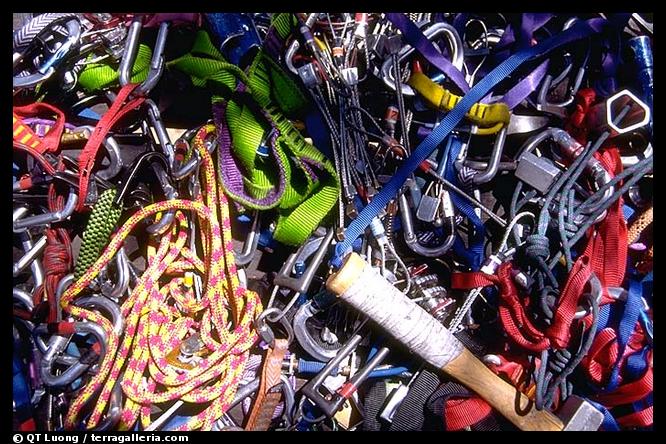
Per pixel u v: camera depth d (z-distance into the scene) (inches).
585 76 69.8
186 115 70.7
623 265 63.4
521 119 66.1
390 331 61.2
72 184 61.0
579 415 60.6
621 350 62.6
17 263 62.3
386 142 63.4
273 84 64.3
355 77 64.7
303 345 65.0
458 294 69.7
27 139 60.7
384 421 66.9
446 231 66.7
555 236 66.7
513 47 67.8
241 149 64.1
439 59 63.9
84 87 66.4
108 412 61.3
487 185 71.5
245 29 65.5
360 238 66.6
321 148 66.5
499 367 64.5
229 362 62.8
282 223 64.8
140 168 62.7
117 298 64.1
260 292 68.8
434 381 65.9
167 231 63.8
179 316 66.5
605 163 65.7
